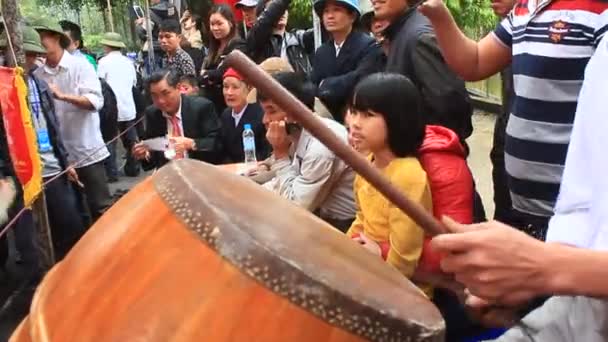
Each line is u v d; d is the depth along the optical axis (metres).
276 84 1.12
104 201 5.01
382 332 1.00
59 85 4.71
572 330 1.20
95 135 4.88
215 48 4.83
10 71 3.13
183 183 1.13
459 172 2.04
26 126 3.19
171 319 0.98
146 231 1.09
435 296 2.06
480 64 1.96
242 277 0.98
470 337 2.08
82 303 1.08
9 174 3.60
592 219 1.09
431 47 2.78
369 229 2.05
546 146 1.70
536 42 1.68
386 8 2.90
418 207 1.18
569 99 1.66
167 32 6.14
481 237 1.00
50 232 3.90
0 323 3.64
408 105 1.99
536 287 0.99
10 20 3.21
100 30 14.48
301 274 0.99
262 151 3.70
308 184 2.47
